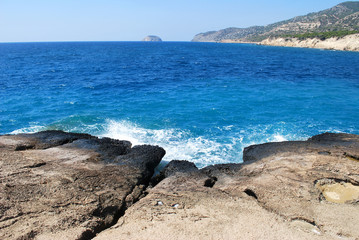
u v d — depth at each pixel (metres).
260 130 14.59
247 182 7.89
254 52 93.56
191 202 6.92
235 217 6.30
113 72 36.22
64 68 40.44
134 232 5.80
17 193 6.78
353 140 10.94
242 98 21.31
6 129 14.83
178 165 9.66
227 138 13.57
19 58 60.66
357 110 18.02
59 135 11.77
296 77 32.03
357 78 31.66
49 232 5.65
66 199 6.74
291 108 18.56
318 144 10.55
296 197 7.01
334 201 7.00
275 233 5.77
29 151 9.72
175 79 30.61
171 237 5.62
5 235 5.41
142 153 10.38
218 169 9.23
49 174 7.90
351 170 8.21
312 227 5.97
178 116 16.98
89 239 5.81
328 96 22.00
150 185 8.77
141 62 51.31
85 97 21.84
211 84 27.44
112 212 6.69
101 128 14.97
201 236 5.65
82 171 8.27
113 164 9.15
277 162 9.04
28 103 19.81
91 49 115.00
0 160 8.59
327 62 53.62
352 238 5.63
